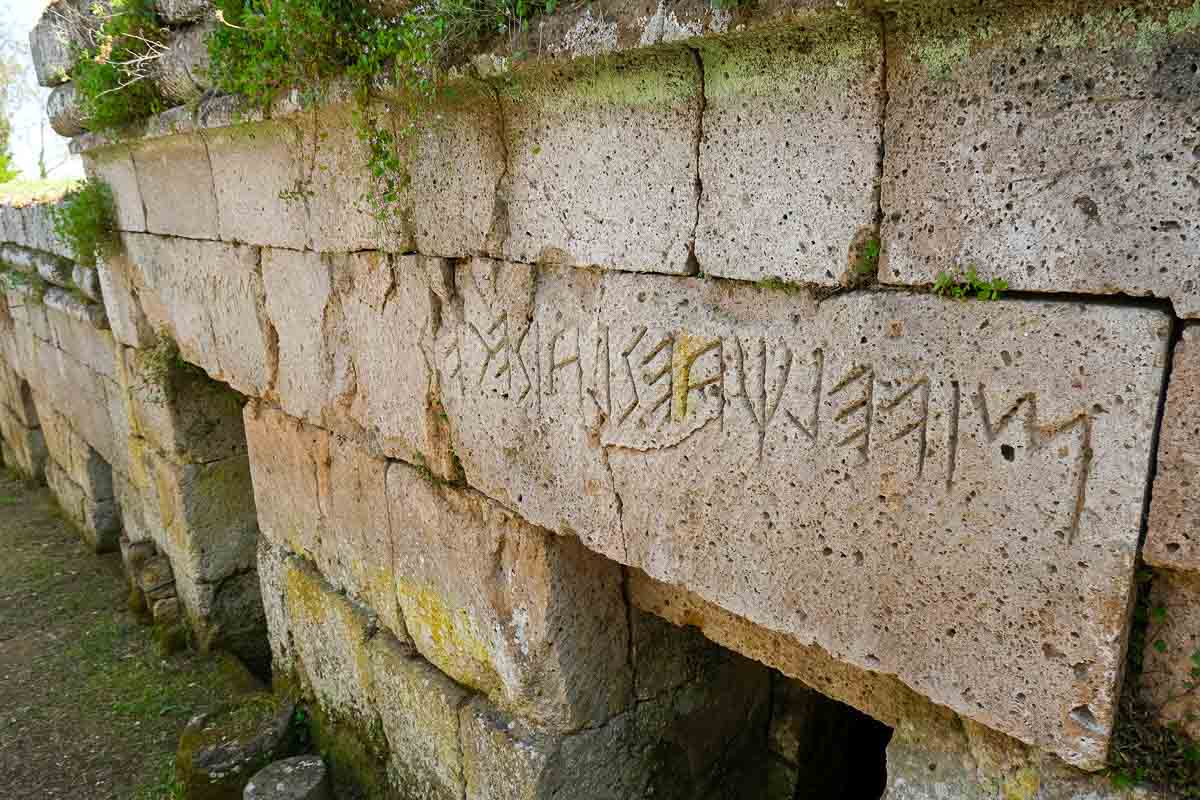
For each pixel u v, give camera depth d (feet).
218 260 15.07
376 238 11.13
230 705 15.64
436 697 11.92
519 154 8.88
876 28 6.00
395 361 11.48
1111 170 5.25
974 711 6.42
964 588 6.29
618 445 8.59
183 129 13.71
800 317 6.95
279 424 14.90
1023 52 5.47
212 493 19.31
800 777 13.15
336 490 13.67
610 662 10.78
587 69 7.79
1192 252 5.04
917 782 7.39
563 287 8.86
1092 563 5.64
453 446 10.82
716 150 7.18
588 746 10.80
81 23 15.75
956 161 5.86
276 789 13.44
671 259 7.75
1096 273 5.39
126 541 23.68
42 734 16.88
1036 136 5.50
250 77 11.23
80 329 23.57
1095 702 5.80
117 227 18.69
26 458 33.81
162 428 19.26
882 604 6.81
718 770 12.54
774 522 7.40
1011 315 5.75
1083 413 5.54
